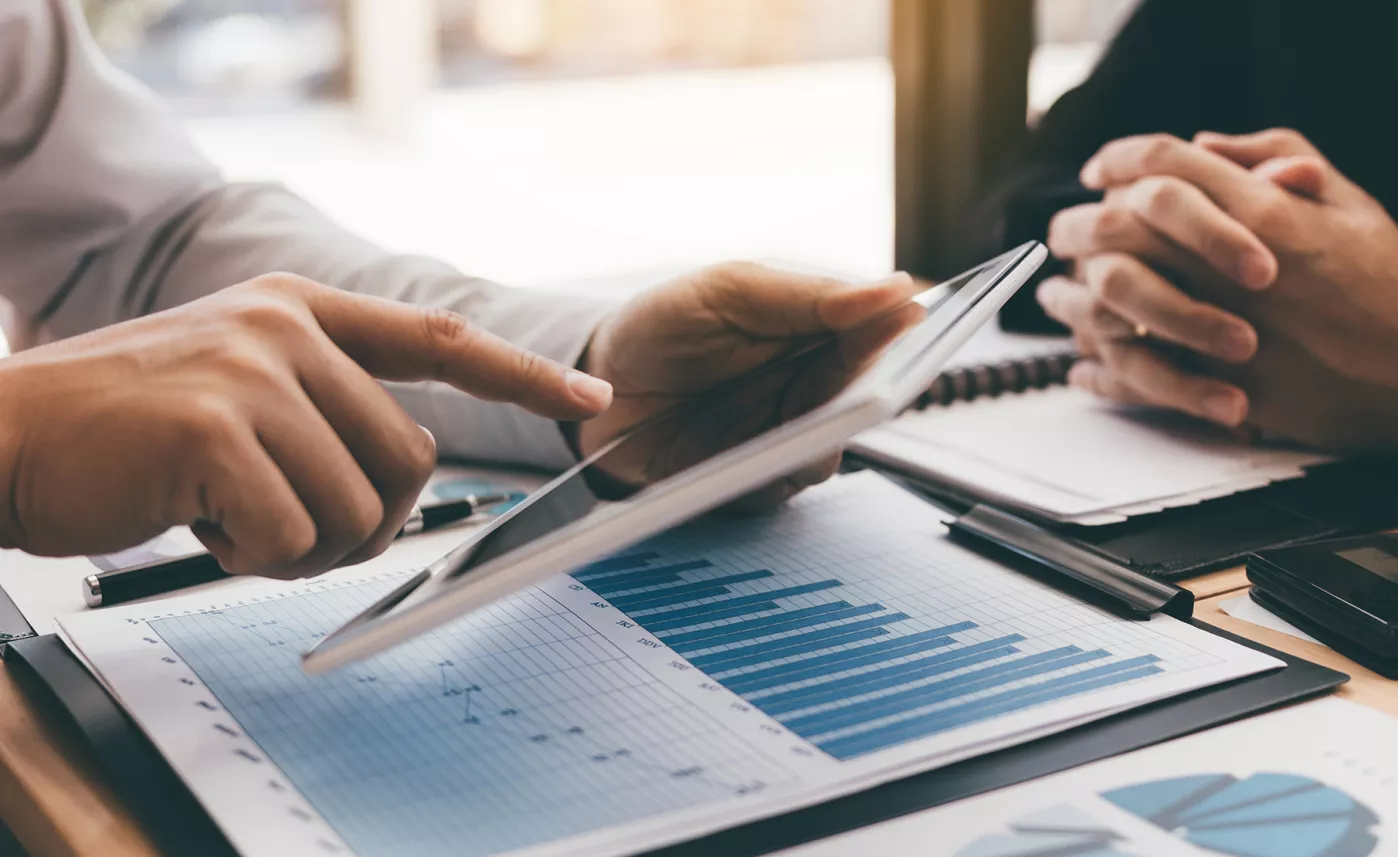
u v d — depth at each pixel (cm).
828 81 802
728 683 41
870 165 542
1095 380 74
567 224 445
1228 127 110
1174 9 108
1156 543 54
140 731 38
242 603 48
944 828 33
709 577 51
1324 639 45
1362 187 108
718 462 36
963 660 43
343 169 541
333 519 42
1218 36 108
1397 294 65
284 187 81
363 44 642
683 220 448
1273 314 65
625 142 619
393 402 44
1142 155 71
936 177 137
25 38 72
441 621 34
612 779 35
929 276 139
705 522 58
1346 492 60
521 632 46
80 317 78
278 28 670
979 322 39
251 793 34
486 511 60
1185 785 35
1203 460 64
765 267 56
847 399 34
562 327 63
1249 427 68
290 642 44
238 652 43
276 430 40
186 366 40
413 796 34
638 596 49
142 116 78
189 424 38
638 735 38
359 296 45
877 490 62
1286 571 47
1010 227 93
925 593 49
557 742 37
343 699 40
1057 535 53
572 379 46
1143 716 39
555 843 32
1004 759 36
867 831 33
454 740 37
